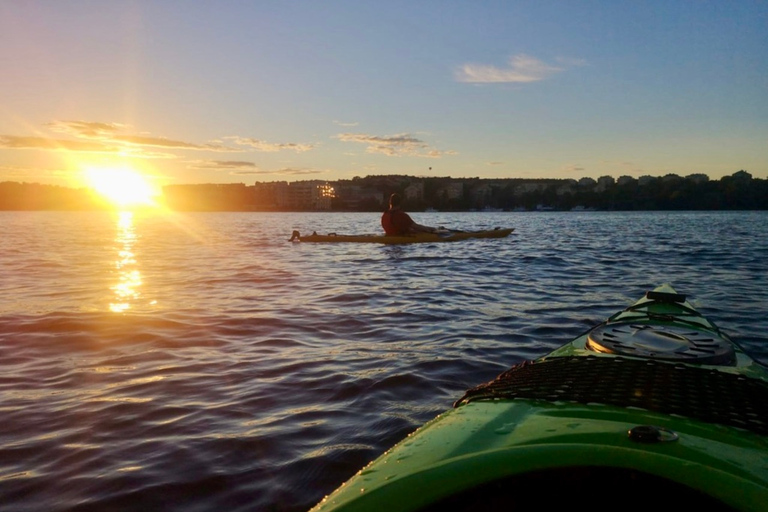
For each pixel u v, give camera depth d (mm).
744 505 1304
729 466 1528
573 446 1525
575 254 17344
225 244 24453
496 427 1964
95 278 12867
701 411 2004
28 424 4270
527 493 1529
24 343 6746
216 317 8203
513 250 18625
